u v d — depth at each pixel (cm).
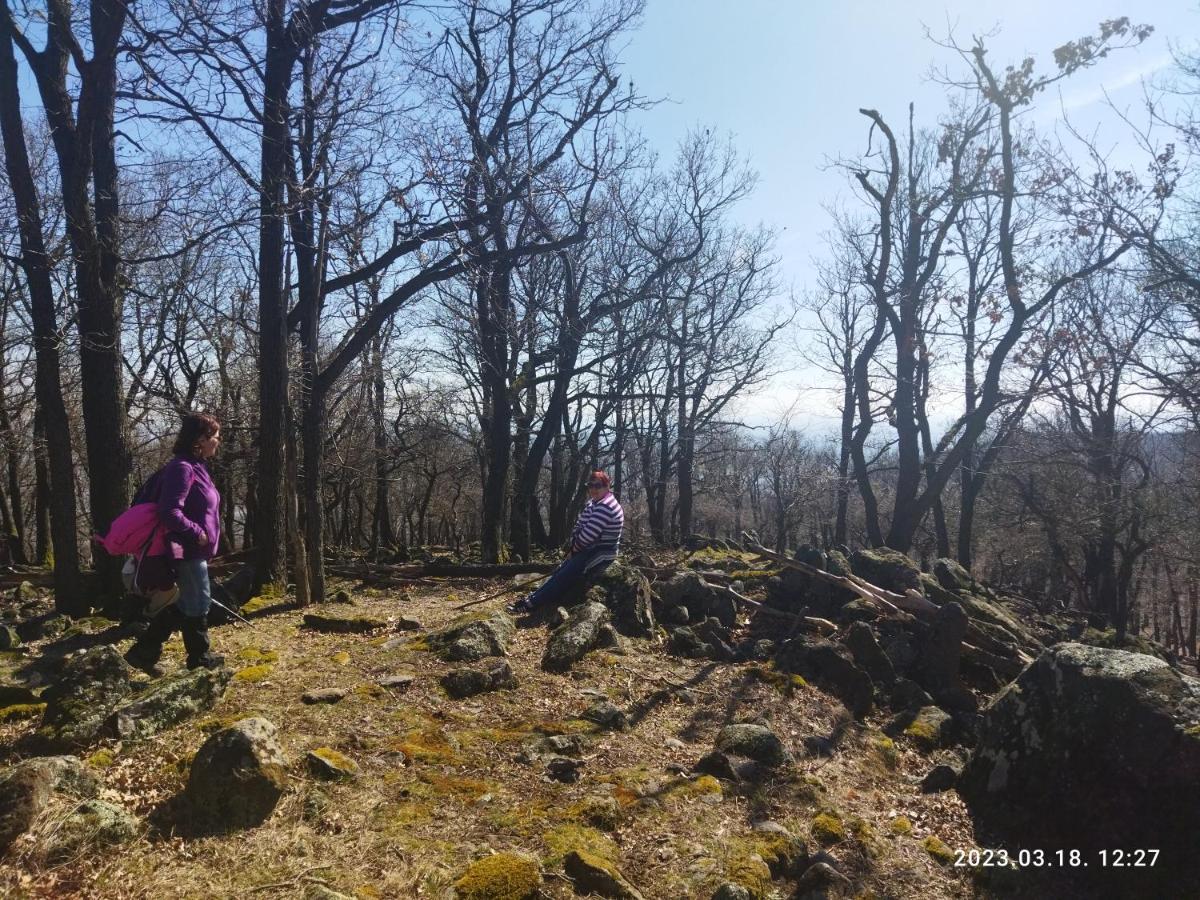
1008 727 517
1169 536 2078
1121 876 429
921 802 529
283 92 995
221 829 375
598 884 366
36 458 1869
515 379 1944
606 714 572
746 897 371
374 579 1134
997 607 1041
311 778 430
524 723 554
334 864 361
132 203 1069
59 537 887
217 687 515
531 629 788
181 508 511
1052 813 471
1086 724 472
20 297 1681
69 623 818
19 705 510
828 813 479
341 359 1023
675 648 777
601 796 446
